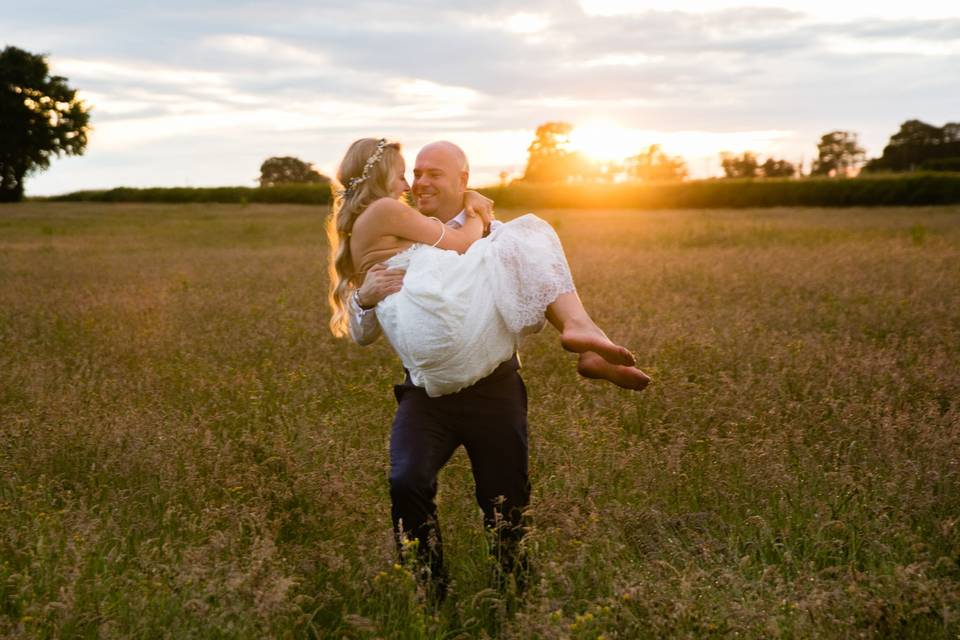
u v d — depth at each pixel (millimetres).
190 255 19484
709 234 22531
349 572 3443
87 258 18891
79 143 80625
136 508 4066
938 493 4051
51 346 8016
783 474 4180
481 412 3369
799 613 2920
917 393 5727
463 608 3287
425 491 3281
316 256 18578
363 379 6414
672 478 4305
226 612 2875
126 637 2852
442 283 3211
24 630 2875
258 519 3736
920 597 2996
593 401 5762
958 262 13375
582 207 58906
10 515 3930
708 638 2834
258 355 7547
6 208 57031
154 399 5859
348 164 3494
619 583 3150
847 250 15906
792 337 7762
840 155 94562
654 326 7949
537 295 3229
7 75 76312
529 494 3553
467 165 3586
